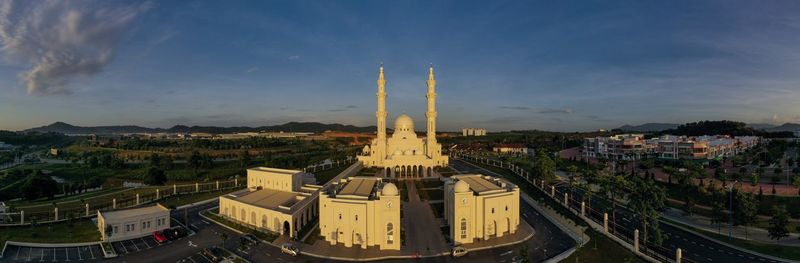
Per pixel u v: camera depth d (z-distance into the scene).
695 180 173.12
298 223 119.19
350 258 98.56
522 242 109.44
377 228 105.88
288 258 98.75
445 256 99.62
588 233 115.12
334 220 108.19
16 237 111.88
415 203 146.75
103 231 113.19
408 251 102.75
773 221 105.69
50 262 96.81
